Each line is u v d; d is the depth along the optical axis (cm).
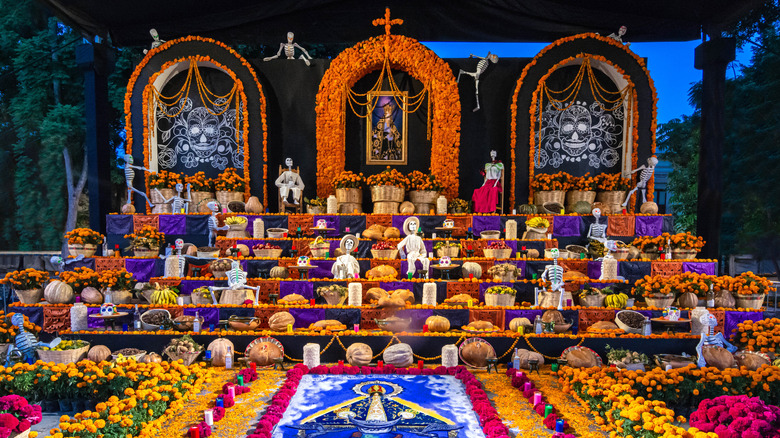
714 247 1141
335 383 717
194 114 1273
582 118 1270
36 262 1599
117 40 1264
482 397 645
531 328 830
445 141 1254
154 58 1227
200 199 1203
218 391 687
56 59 1992
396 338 811
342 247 1016
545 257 1010
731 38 1116
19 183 2016
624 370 684
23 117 1975
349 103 1322
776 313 1165
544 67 1224
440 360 817
